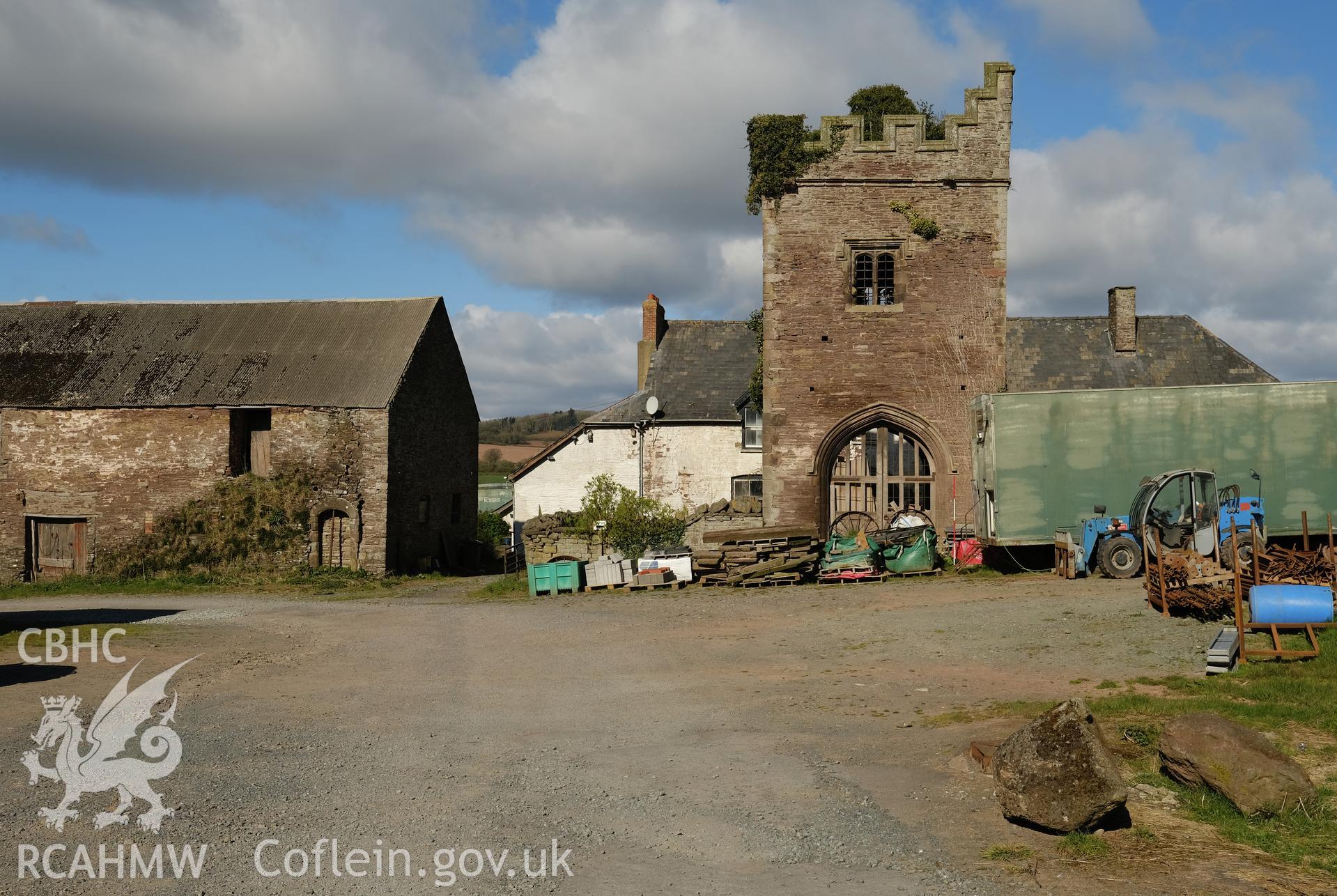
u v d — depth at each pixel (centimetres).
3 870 658
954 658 1315
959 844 693
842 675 1266
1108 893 604
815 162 2388
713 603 1969
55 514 2884
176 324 3209
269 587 2653
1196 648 1231
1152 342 3095
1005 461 2000
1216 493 1786
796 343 2388
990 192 2370
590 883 640
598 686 1276
